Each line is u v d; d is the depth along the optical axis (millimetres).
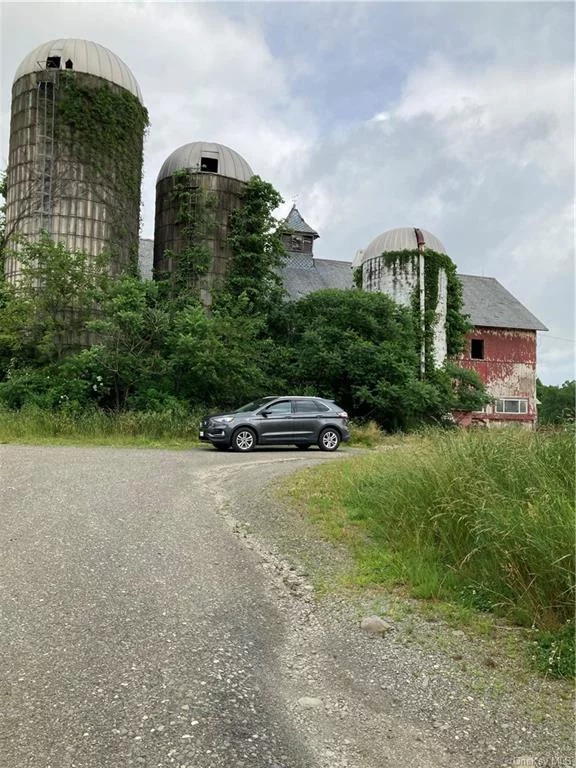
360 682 3693
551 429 7551
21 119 26469
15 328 22719
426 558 5695
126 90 27625
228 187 30250
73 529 6512
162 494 8859
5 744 2793
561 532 4645
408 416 27219
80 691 3283
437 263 34906
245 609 4707
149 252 40656
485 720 3318
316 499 8531
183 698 3275
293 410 18000
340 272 46188
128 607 4508
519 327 43188
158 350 23641
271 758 2830
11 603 4430
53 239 25797
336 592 5199
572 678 3773
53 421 18281
